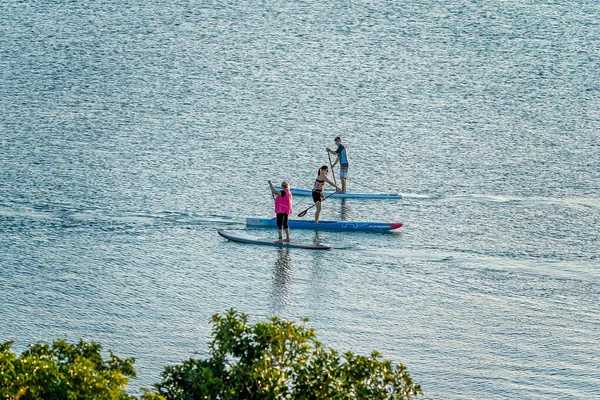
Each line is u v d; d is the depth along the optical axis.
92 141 180.25
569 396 87.81
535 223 139.75
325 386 60.75
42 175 157.62
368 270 119.38
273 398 59.62
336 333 99.81
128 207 142.50
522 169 169.50
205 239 130.12
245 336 63.78
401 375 62.66
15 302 106.06
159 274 116.12
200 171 163.00
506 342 99.12
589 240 132.50
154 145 178.75
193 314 103.88
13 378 55.72
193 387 59.62
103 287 111.31
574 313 107.31
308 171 166.12
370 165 171.12
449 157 176.75
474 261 123.38
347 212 145.62
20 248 123.94
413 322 103.56
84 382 56.28
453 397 86.94
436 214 144.25
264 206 145.50
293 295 110.06
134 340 96.69
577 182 161.88
